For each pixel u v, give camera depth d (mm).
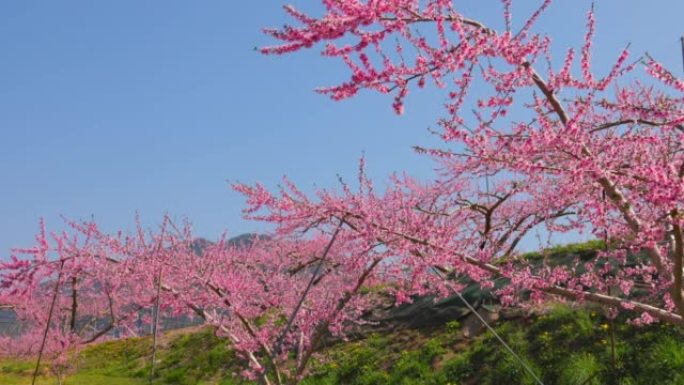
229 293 10062
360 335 15484
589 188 5379
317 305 9883
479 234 9008
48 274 9719
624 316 10922
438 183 10180
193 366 17844
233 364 17156
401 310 15477
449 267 8562
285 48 3961
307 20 4062
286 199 7039
